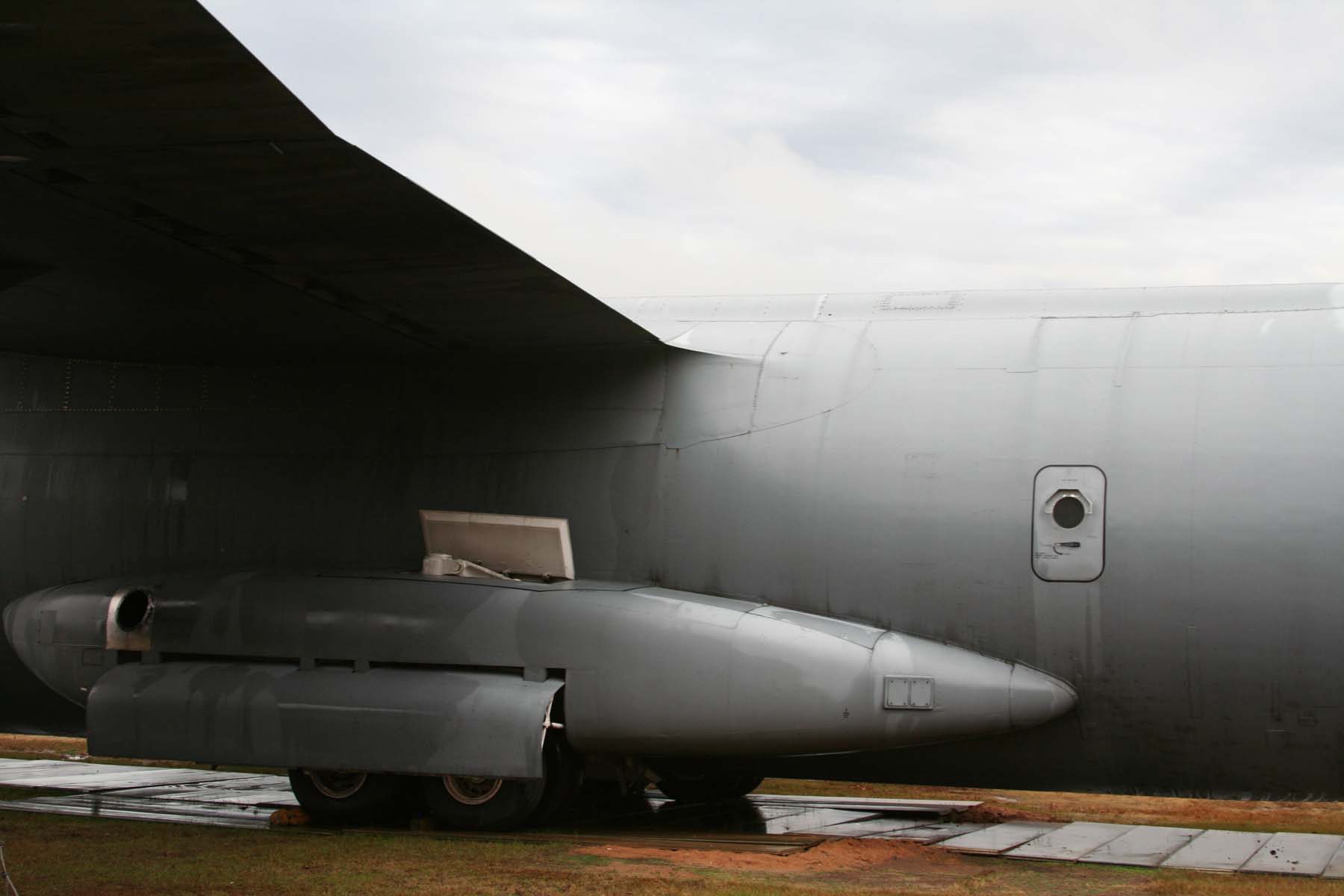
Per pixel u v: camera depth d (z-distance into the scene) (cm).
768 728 884
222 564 1075
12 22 512
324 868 809
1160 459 872
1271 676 839
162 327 1016
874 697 876
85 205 743
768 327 1030
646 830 1021
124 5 498
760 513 953
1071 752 897
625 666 902
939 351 958
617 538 986
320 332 1002
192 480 1095
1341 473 839
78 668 1034
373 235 768
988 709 871
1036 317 964
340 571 998
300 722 938
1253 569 844
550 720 928
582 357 1030
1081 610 874
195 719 962
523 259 797
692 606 916
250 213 738
